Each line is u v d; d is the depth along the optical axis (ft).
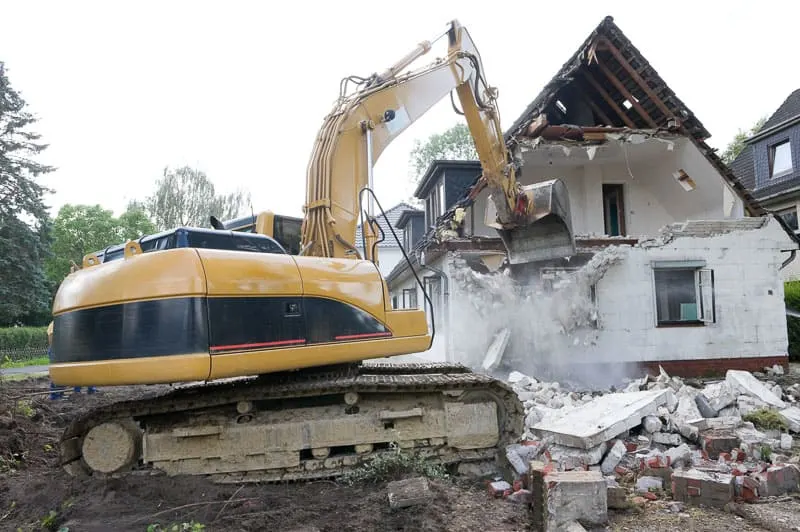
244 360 15.06
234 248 17.69
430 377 19.25
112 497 15.26
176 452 16.89
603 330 39.06
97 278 15.61
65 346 15.78
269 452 17.13
